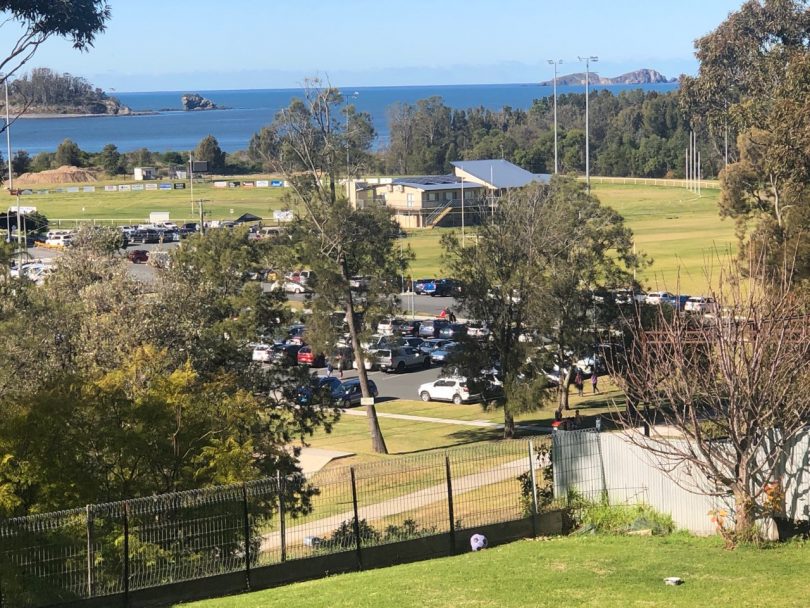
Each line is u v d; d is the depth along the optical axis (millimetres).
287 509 22656
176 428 23094
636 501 23312
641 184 181500
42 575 18500
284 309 39094
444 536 22000
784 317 20578
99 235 49844
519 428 49719
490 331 48781
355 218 47000
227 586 19750
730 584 17203
